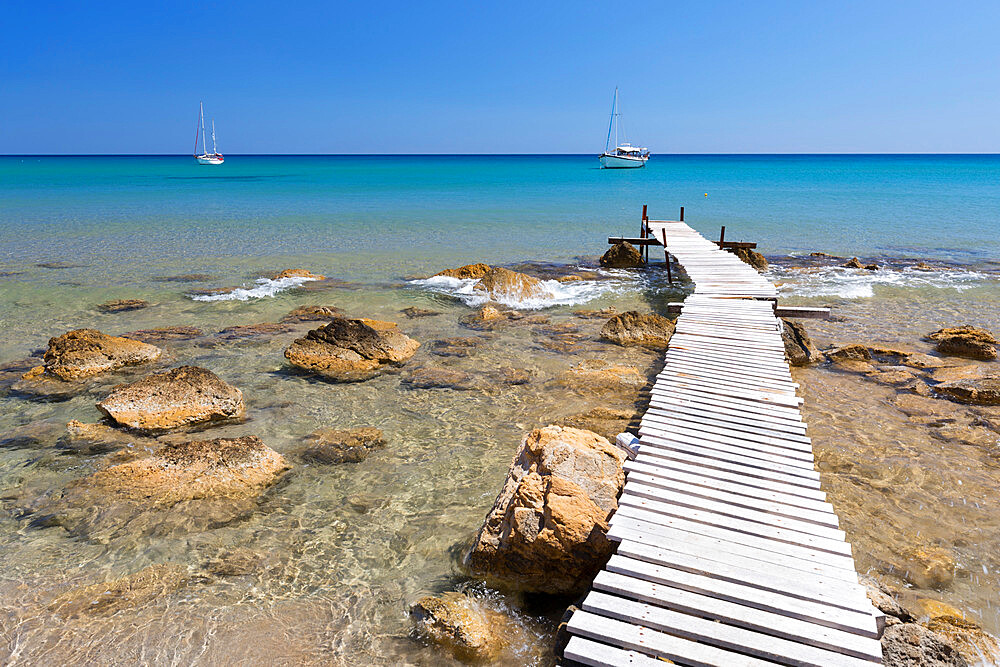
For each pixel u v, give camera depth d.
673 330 15.27
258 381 12.52
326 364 13.04
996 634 6.03
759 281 18.42
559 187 74.50
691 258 22.05
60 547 7.28
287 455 9.53
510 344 15.05
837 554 6.10
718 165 181.12
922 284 21.66
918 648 5.34
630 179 95.19
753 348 12.55
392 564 7.14
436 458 9.58
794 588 5.57
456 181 88.19
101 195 56.31
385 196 59.22
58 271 22.62
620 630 5.19
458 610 6.10
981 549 7.40
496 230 35.41
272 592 6.64
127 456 9.30
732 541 6.25
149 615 6.26
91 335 13.05
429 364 13.60
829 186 75.00
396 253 27.80
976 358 14.12
